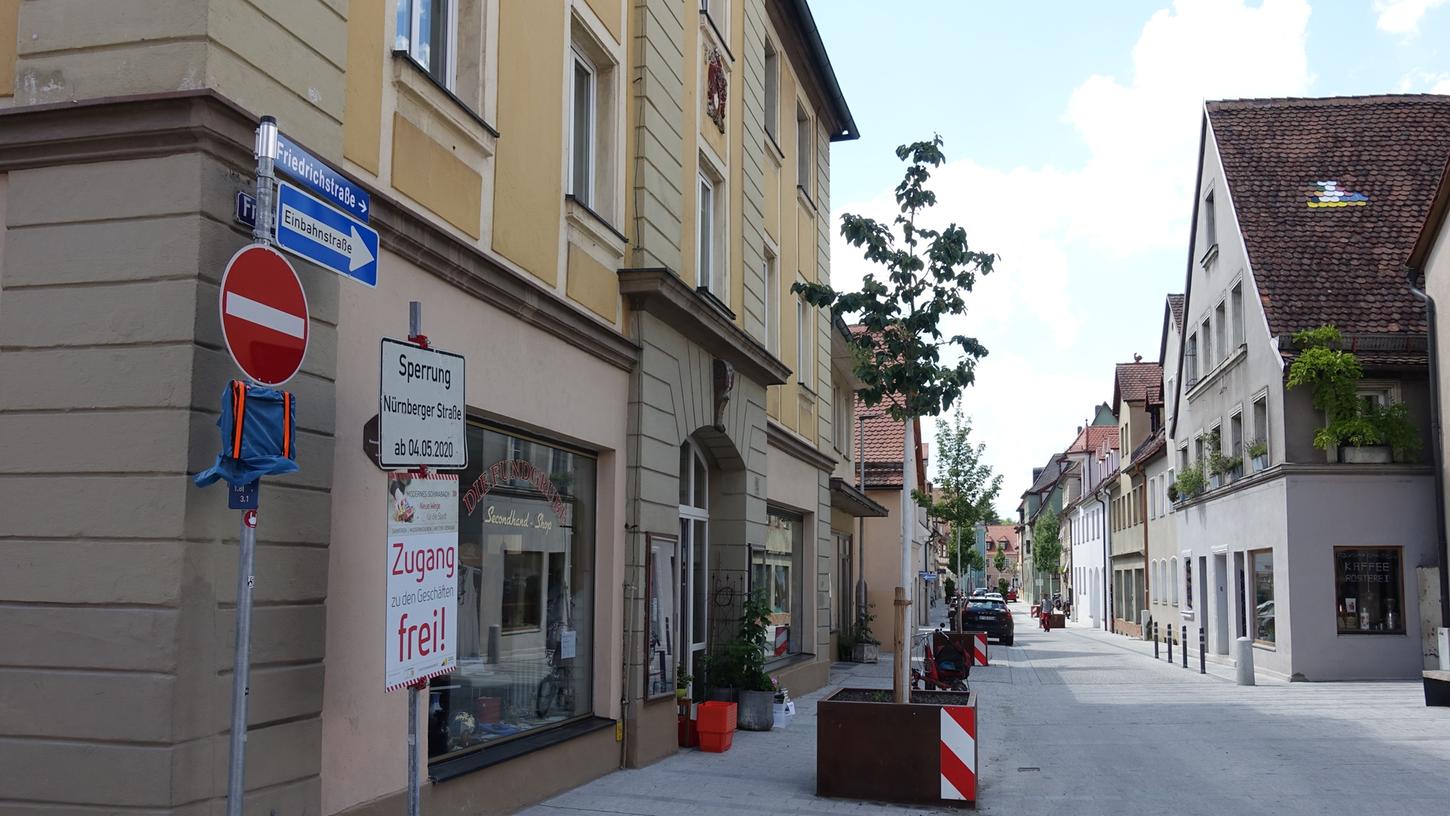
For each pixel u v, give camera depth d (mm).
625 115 11531
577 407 10164
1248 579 26844
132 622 5266
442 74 8219
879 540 34438
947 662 18562
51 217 5605
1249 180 27984
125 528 5320
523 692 9500
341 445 6586
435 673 5520
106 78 5605
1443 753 12906
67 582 5367
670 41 12594
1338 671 23406
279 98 6023
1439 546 22703
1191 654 32844
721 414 13781
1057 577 92688
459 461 5695
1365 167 27844
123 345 5434
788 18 18766
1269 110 29750
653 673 11695
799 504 19656
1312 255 25922
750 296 16203
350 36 6754
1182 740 14070
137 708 5215
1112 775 11305
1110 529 55688
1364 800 10031
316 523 6223
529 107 9227
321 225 5184
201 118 5426
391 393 5176
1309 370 23266
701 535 14898
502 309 8656
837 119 22766
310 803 6121
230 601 5520
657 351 11812
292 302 4863
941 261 10750
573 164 10859
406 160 7352
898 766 9625
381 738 6930
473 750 8461
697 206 13828
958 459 47812
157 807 5168
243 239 5727
